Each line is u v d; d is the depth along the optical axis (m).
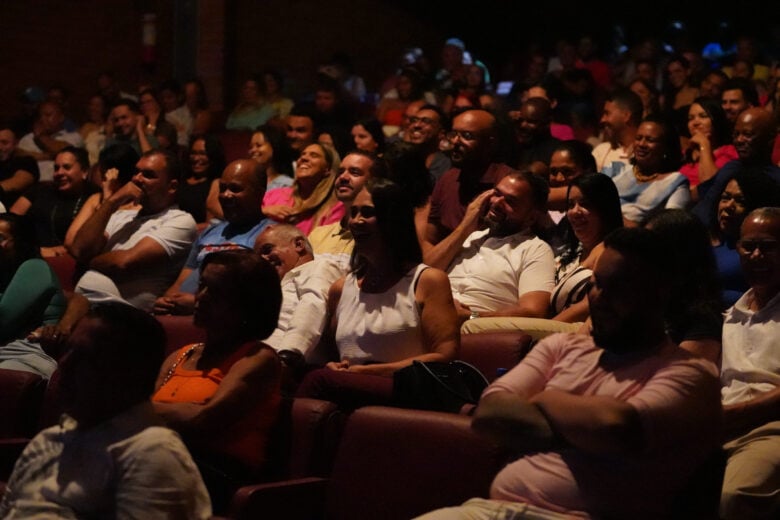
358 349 3.76
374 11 13.16
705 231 3.34
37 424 3.82
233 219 5.08
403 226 3.75
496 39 13.34
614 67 10.70
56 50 11.50
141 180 5.35
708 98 6.44
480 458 2.84
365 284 3.82
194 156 6.97
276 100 10.62
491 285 4.37
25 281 4.64
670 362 2.58
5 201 7.89
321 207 5.62
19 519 2.51
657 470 2.53
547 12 13.04
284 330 4.08
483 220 4.63
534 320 3.90
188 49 12.26
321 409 3.16
